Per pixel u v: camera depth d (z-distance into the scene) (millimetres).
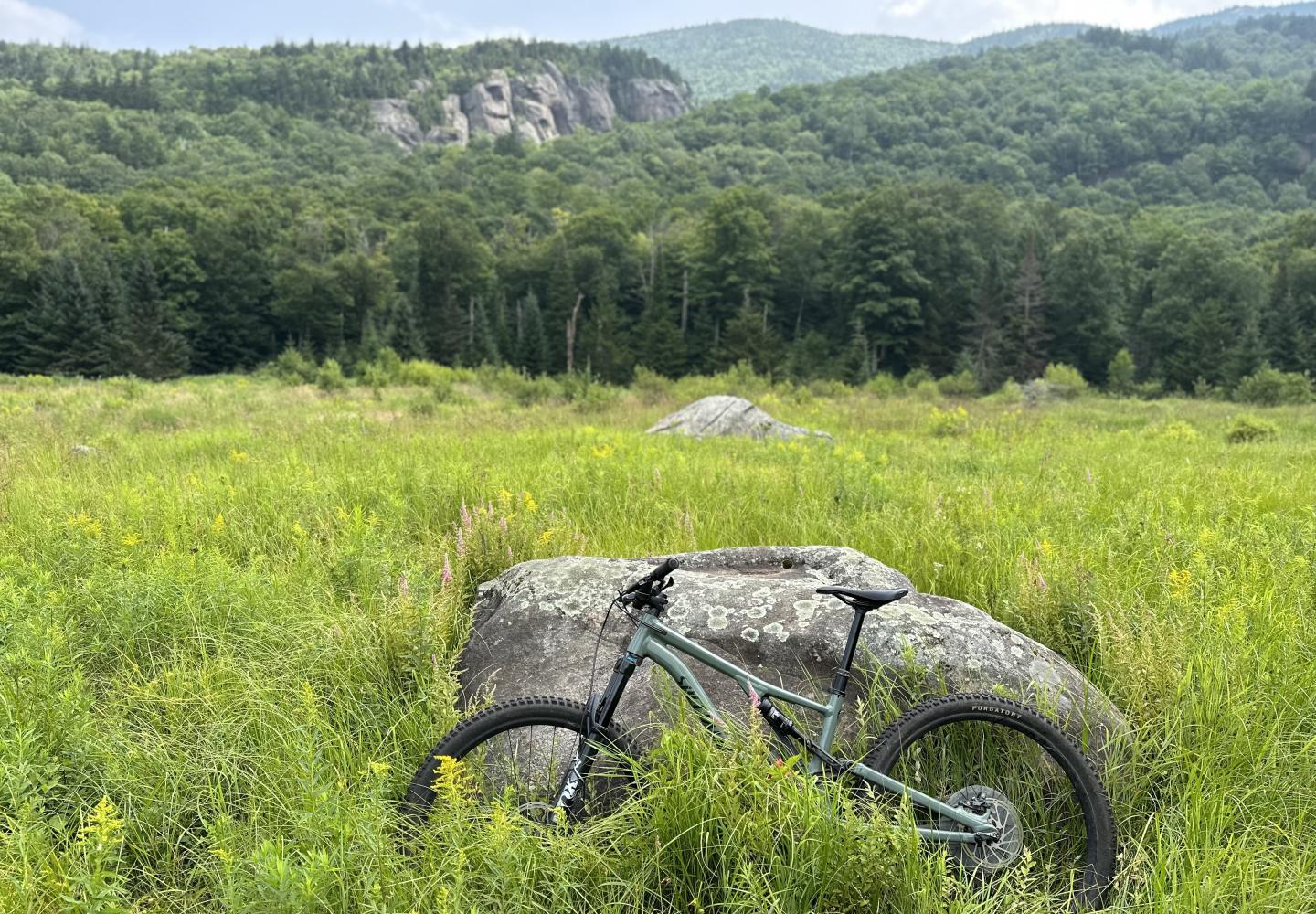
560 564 4277
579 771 2867
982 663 3438
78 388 31812
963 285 83875
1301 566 4926
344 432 13992
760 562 4551
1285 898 2641
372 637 3900
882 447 13570
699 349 80188
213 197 122438
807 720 3070
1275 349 68812
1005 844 2850
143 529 6125
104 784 3059
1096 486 8398
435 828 2625
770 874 2551
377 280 88188
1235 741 3266
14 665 3559
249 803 3004
